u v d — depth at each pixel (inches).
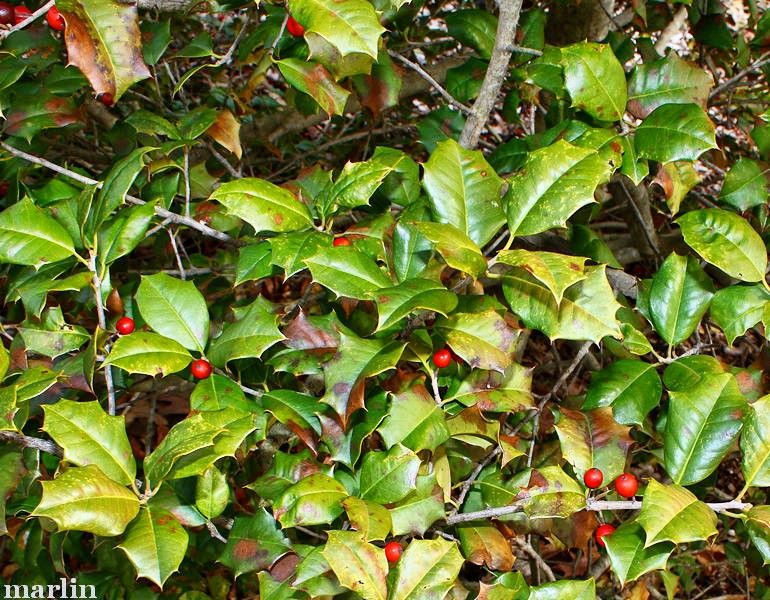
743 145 44.4
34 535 27.7
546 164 24.1
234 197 24.8
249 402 25.2
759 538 23.3
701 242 25.4
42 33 29.7
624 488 24.6
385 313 22.5
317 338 25.4
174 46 38.3
